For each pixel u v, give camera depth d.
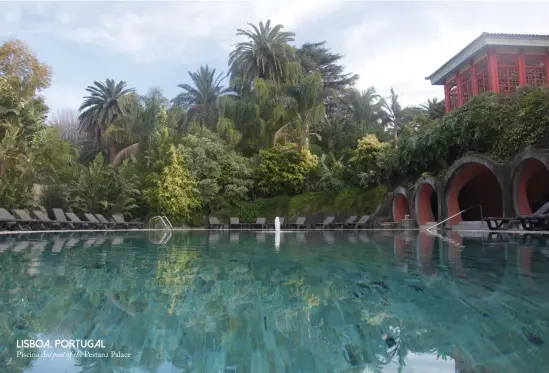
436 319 2.71
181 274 4.54
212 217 21.19
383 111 33.28
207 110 29.67
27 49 21.14
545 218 10.30
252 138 26.83
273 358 2.07
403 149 18.58
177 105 31.08
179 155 21.59
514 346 2.20
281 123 25.97
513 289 3.53
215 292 3.56
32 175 15.36
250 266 5.23
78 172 19.92
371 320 2.71
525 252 6.39
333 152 28.28
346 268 4.96
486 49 18.55
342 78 37.56
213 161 22.33
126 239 10.99
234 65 31.92
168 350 2.17
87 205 18.42
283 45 30.00
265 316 2.83
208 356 2.11
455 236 10.96
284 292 3.57
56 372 1.89
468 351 2.17
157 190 20.55
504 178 12.70
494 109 14.09
